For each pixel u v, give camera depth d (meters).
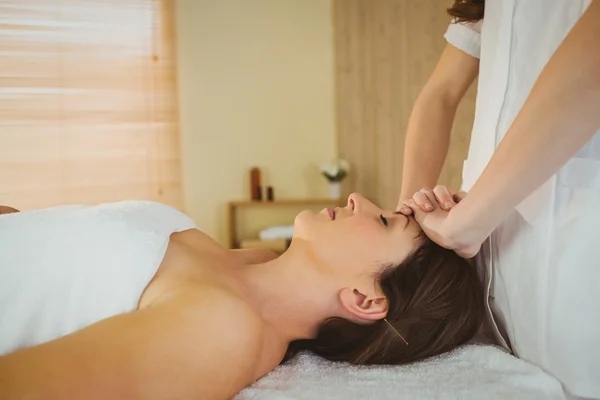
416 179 1.23
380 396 0.85
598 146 0.85
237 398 0.86
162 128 3.69
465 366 0.99
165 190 3.72
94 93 3.51
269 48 3.91
